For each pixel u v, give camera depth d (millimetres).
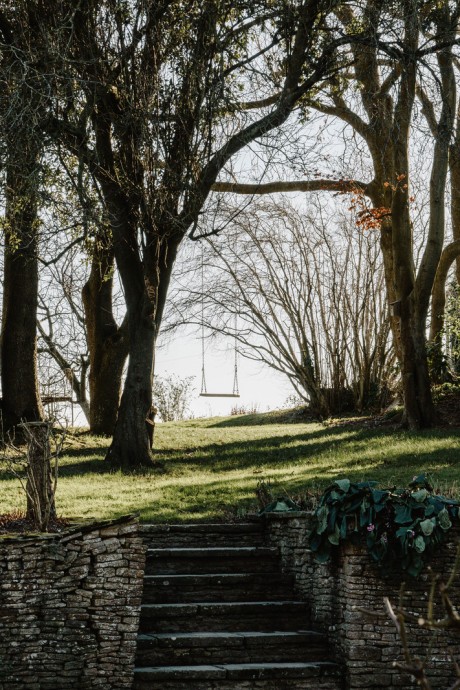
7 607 7996
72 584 8164
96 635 8219
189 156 18141
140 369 19672
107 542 8328
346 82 19797
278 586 10016
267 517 10930
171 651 8750
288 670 8617
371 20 18453
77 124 17750
